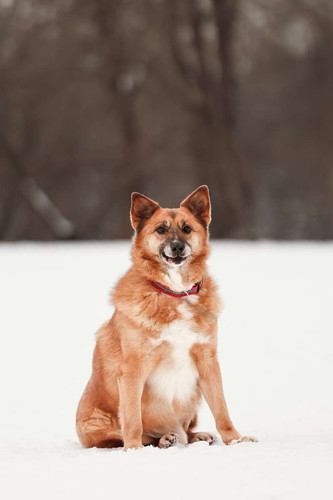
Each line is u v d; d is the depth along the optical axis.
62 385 9.21
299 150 46.03
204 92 42.06
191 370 6.97
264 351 9.92
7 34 41.22
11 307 13.20
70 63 42.03
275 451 5.43
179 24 41.25
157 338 6.73
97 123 45.47
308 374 8.90
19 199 46.41
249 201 43.44
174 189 46.91
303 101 45.75
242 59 44.12
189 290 6.85
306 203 50.31
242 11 41.47
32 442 7.11
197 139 43.00
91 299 13.62
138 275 7.04
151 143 43.31
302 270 16.61
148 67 42.59
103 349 7.11
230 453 5.41
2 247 28.62
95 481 4.89
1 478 5.11
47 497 4.66
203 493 4.54
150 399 6.96
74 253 22.28
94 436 7.06
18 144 45.44
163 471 4.99
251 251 22.38
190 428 7.59
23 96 43.44
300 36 43.84
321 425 7.10
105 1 40.25
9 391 9.03
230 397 8.42
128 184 43.53
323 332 10.67
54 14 40.66
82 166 45.62
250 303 12.87
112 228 48.78
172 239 6.94
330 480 4.59
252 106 46.47
